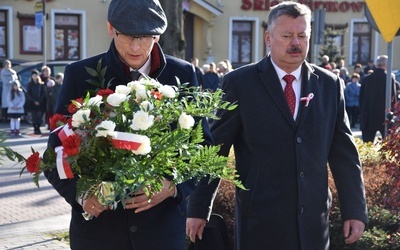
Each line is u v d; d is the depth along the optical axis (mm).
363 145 7039
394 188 4984
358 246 5211
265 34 3922
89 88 3268
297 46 3664
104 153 2844
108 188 2801
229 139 3811
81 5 28047
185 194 3180
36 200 9352
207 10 30281
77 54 28359
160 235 3193
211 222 4137
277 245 3703
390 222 5484
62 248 6547
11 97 17141
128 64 3250
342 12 32250
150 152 2861
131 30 3082
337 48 28656
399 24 6512
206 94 3057
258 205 3723
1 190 9977
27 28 27344
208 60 30797
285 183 3699
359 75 22547
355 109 20797
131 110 2859
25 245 6648
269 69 3773
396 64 33062
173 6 9234
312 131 3734
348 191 3871
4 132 3061
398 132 4957
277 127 3717
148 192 2908
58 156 2855
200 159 2986
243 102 3775
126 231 3168
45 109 17688
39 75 18562
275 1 31453
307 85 3773
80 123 2809
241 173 3822
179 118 2912
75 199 3012
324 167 3781
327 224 3828
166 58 3396
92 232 3174
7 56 27188
